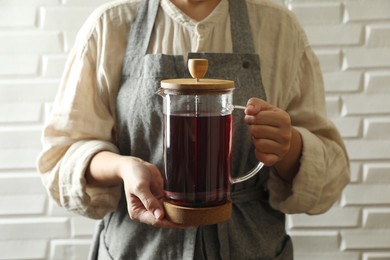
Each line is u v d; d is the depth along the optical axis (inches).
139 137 40.0
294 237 68.4
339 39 65.6
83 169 38.5
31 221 68.6
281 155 35.4
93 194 40.1
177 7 40.6
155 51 40.1
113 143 42.7
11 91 66.9
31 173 68.2
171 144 30.3
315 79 43.6
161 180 34.3
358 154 67.3
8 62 66.5
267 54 41.3
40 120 67.4
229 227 40.0
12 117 67.3
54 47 66.4
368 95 66.4
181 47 39.8
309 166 39.6
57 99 42.6
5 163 67.8
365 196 67.7
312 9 65.2
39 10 65.7
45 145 41.5
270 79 41.2
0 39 66.1
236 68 39.5
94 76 41.8
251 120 34.8
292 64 42.2
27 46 66.3
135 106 39.6
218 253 39.9
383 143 66.9
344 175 43.4
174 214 30.4
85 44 41.6
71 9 65.7
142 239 40.5
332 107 66.9
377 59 65.8
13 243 69.1
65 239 69.3
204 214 30.0
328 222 68.1
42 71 66.8
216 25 40.5
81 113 41.0
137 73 40.0
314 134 43.1
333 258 68.6
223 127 30.2
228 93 29.9
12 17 65.8
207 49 40.2
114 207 41.3
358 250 68.3
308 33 65.6
